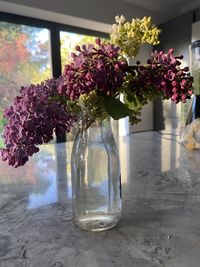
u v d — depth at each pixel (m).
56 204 0.71
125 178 0.89
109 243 0.50
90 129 0.58
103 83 0.45
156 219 0.60
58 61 2.74
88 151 0.58
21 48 2.53
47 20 2.61
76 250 0.48
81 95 0.48
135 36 0.48
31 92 0.47
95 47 0.45
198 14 2.70
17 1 2.18
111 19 2.81
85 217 0.57
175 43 2.93
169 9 3.31
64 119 0.49
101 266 0.44
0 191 0.81
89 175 0.58
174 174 0.92
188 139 1.29
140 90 0.51
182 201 0.69
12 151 0.48
